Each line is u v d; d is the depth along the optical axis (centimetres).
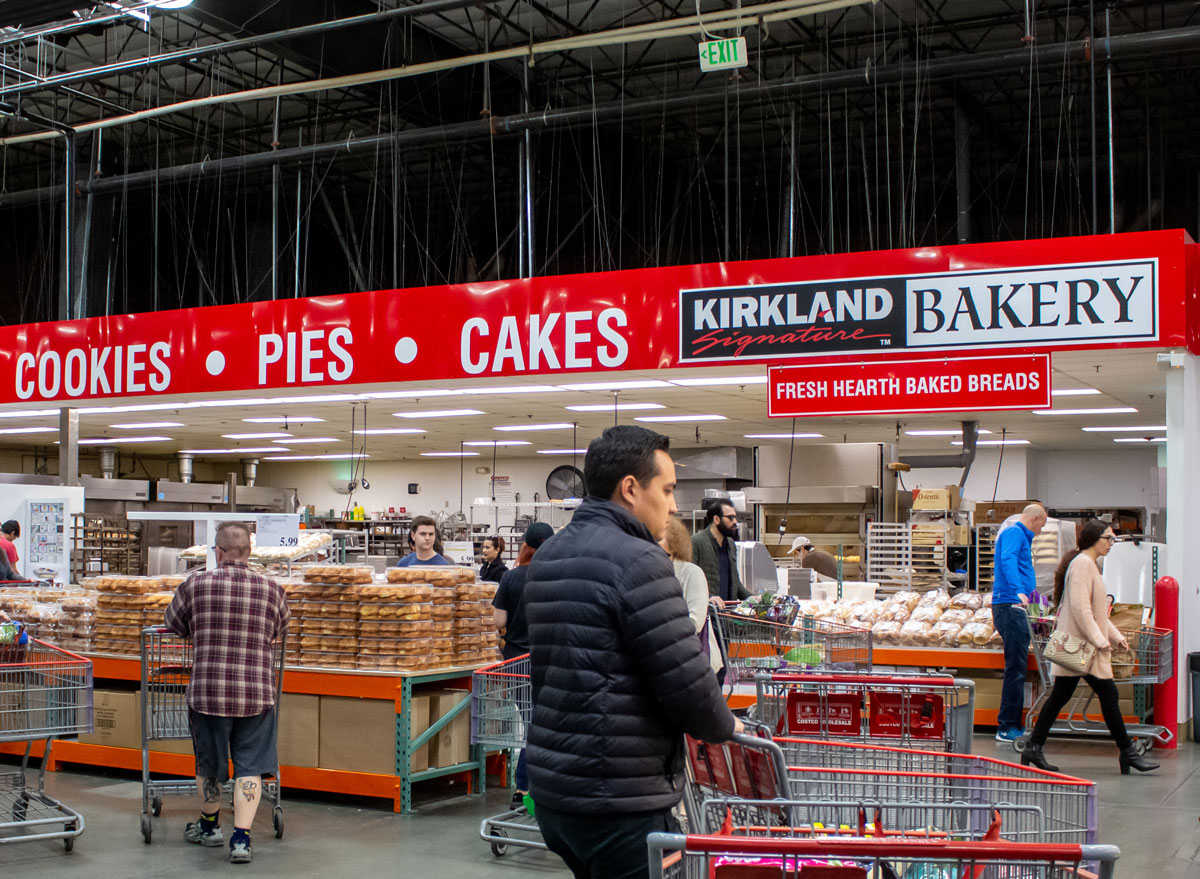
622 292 1034
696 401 1367
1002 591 828
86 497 1861
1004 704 824
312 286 2112
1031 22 1285
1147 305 854
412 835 575
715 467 1806
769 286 977
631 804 238
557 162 1841
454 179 2033
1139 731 802
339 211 2148
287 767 656
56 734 560
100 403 1329
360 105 1767
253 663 536
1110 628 730
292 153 1568
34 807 612
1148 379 1143
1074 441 2052
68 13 1062
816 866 200
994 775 307
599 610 242
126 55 1545
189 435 1989
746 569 931
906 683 400
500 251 1958
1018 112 1731
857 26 1478
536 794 248
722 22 1056
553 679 247
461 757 674
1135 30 1452
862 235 1906
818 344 957
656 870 203
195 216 2081
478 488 2556
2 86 1438
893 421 1605
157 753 711
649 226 1986
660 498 263
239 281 2131
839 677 407
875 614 935
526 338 1071
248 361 1193
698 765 293
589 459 265
